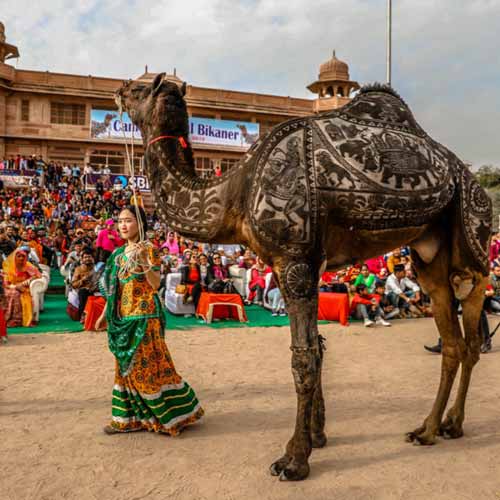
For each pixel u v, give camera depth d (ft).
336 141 11.33
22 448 12.59
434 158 12.19
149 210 88.79
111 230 39.14
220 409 15.81
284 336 29.96
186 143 12.96
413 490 10.41
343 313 34.60
